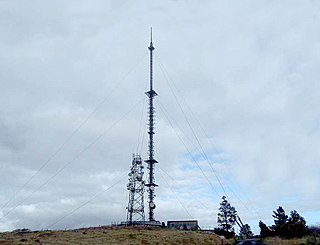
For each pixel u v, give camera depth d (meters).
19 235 60.44
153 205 93.50
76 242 52.00
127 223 90.69
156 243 56.44
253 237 113.31
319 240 67.56
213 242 67.62
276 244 70.25
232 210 139.75
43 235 60.53
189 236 68.62
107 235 62.56
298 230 100.50
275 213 129.50
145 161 96.81
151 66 103.62
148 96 101.31
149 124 99.50
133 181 95.62
